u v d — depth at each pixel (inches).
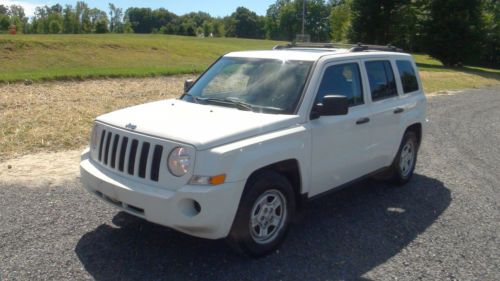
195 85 224.8
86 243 181.9
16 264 163.5
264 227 176.9
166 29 5502.0
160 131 164.1
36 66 1072.8
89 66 1123.3
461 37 1790.1
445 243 198.2
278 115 185.6
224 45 2053.4
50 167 279.0
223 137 160.4
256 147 165.5
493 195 265.3
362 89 226.4
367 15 1942.7
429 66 1658.5
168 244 184.1
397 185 272.7
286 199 181.6
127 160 168.4
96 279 156.3
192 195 152.5
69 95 542.0
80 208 216.2
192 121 174.1
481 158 356.8
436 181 290.0
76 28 4675.2
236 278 160.7
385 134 240.5
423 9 1889.8
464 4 1803.6
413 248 191.9
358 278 165.5
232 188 157.5
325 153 198.5
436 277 169.0
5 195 229.5
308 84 195.6
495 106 689.0
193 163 154.3
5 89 548.7
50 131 364.2
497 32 2101.4
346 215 225.1
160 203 155.9
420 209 237.8
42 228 193.5
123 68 912.9
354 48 244.5
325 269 170.6
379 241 196.9
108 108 474.9
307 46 265.0
